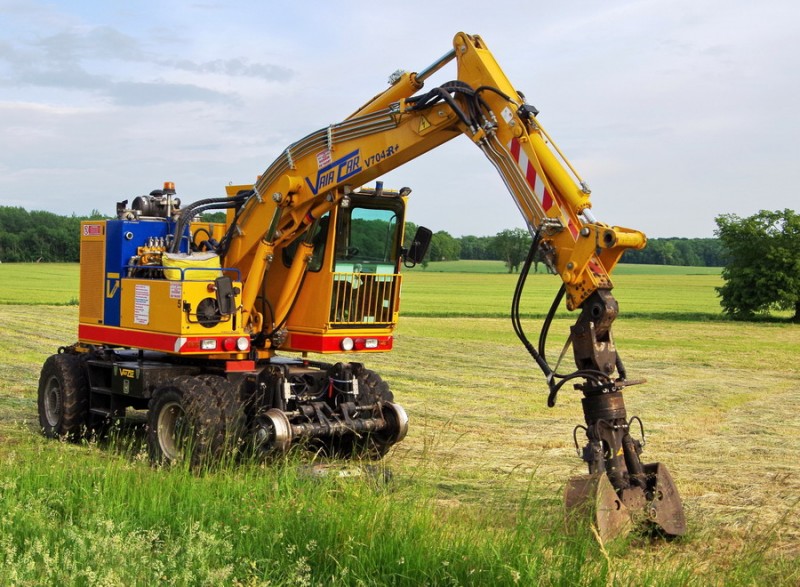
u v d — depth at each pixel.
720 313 48.97
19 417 12.56
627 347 29.08
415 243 10.42
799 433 13.16
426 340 29.16
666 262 169.50
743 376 21.28
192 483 7.12
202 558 5.30
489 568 5.26
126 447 10.50
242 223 10.12
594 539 6.16
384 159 8.70
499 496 8.30
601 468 6.72
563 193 7.13
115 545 5.29
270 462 9.04
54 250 104.19
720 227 46.47
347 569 5.26
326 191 9.33
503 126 7.50
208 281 9.51
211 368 10.05
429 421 13.56
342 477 7.43
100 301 10.89
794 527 7.62
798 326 40.03
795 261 43.84
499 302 54.81
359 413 9.97
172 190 11.09
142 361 10.65
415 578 5.28
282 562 5.53
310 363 10.85
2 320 29.92
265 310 10.33
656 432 13.18
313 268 9.98
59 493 6.96
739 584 5.63
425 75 8.53
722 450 11.66
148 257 10.45
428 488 7.42
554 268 7.14
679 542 7.04
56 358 11.26
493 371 20.66
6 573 4.95
